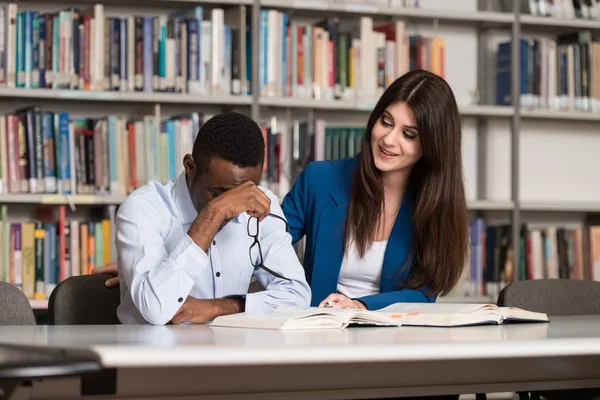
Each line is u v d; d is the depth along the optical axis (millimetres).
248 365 1195
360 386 1279
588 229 3965
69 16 3270
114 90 3324
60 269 3260
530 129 4258
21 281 3229
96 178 3303
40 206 3430
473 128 4164
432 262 2238
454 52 4098
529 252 3910
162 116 3633
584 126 4324
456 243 2230
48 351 1091
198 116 3410
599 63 4000
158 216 1915
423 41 3754
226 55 3461
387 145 2119
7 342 1256
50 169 3254
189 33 3391
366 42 3623
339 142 3570
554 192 4293
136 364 1028
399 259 2252
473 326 1655
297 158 3576
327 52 3580
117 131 3314
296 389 1245
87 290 1985
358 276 2305
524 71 3914
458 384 1351
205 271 2012
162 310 1729
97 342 1202
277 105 3490
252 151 1811
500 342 1229
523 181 4250
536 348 1235
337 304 1986
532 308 2305
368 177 2219
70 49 3271
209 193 1860
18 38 3227
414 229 2244
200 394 1189
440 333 1440
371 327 1611
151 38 3359
